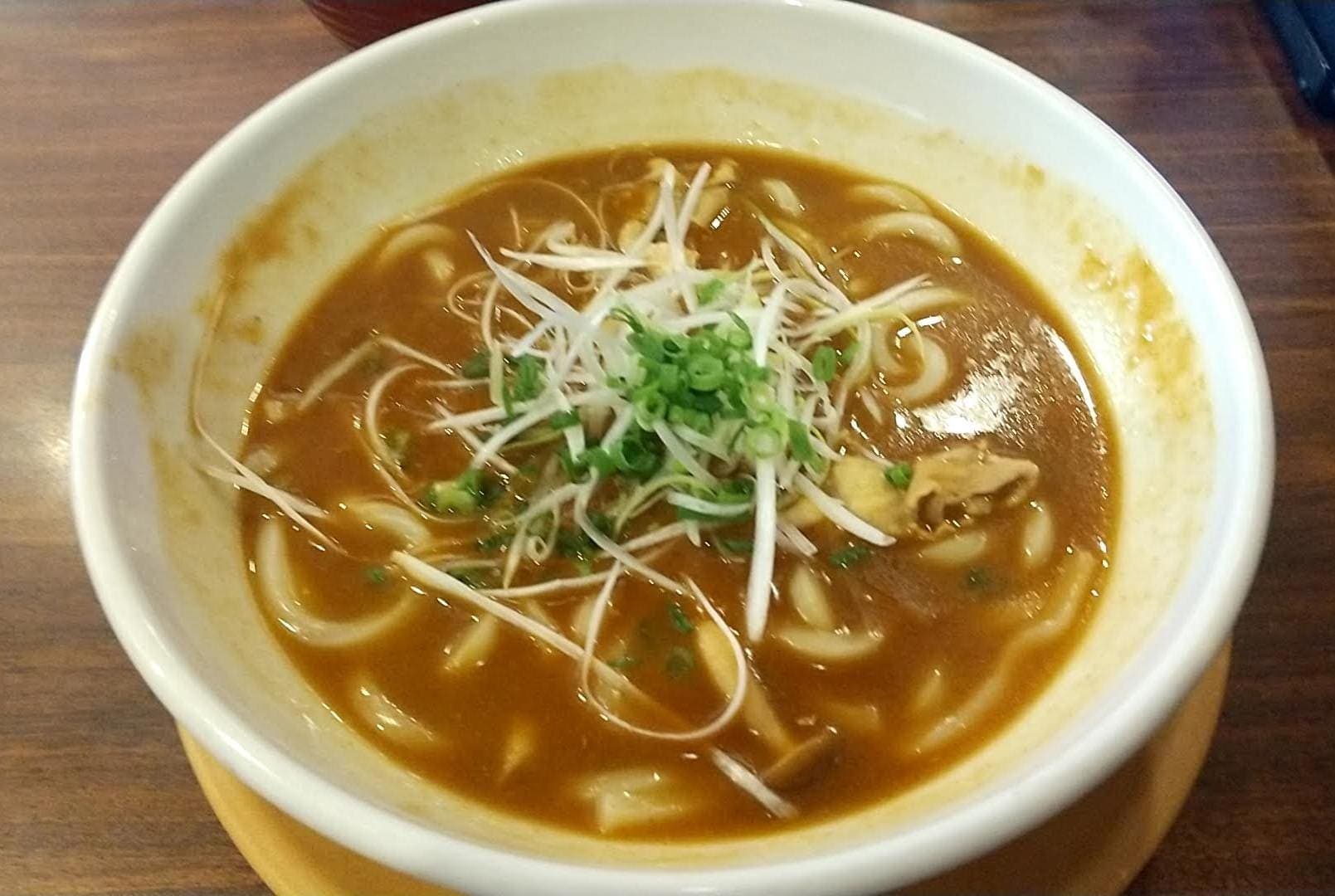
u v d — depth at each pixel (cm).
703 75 28
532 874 13
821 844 16
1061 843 18
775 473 21
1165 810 19
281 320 25
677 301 24
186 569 19
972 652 20
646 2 27
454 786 18
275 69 34
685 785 18
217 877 19
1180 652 15
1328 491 24
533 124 28
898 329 25
